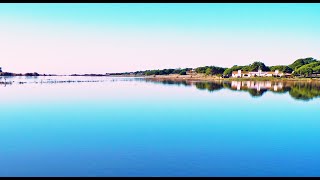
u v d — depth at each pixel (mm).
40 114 38906
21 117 36406
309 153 21078
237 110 43062
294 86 99062
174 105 48875
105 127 30188
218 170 17781
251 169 17922
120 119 35094
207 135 26797
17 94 68312
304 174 17109
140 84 121938
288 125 31547
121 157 20188
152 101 54594
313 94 67625
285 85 105625
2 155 20688
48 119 34969
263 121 34031
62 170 17844
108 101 54625
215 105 48812
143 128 29812
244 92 75125
